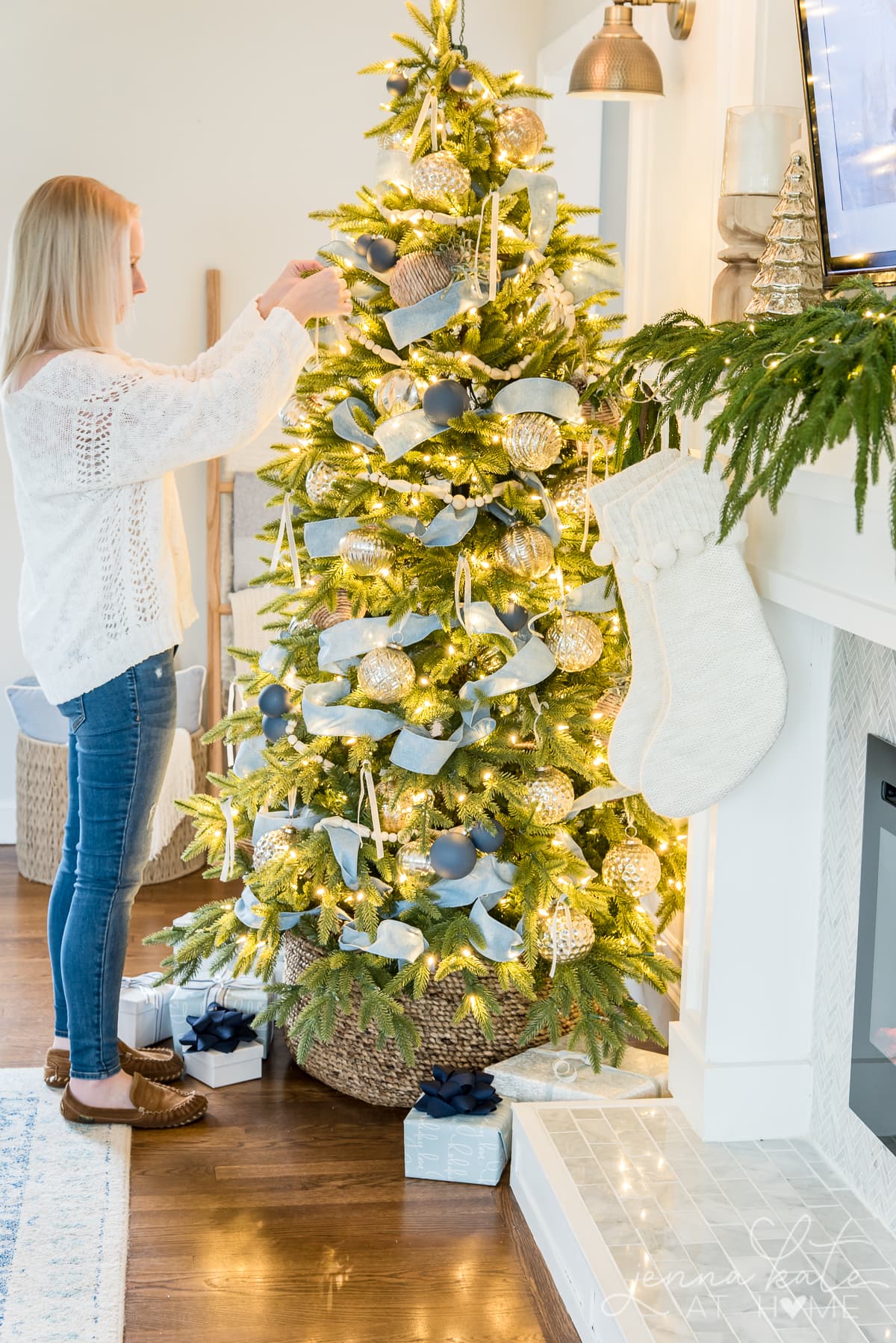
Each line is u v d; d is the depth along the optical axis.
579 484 2.28
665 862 2.54
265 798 2.44
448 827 2.28
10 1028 2.71
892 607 1.52
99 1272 1.95
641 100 2.47
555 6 3.73
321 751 2.34
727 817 2.10
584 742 2.37
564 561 2.28
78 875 2.31
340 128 3.78
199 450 2.15
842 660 2.06
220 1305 1.91
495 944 2.27
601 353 2.46
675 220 2.65
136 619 2.20
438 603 2.18
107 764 2.24
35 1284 1.91
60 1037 2.48
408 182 2.23
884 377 1.34
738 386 1.52
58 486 2.15
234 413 2.13
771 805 2.11
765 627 1.83
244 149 3.75
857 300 1.54
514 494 2.16
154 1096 2.37
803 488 1.71
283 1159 2.29
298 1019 2.29
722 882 2.12
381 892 2.32
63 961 2.31
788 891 2.14
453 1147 2.22
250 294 3.83
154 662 2.25
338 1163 2.28
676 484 1.82
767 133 1.94
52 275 2.17
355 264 2.32
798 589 1.76
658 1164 2.08
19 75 3.61
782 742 2.09
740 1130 2.17
